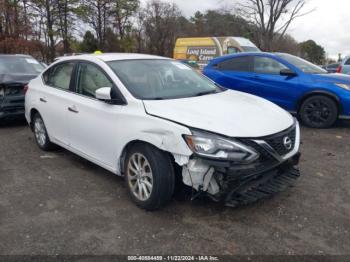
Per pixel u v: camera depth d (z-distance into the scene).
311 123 7.39
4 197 4.19
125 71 4.36
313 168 5.02
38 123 5.87
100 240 3.28
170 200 3.87
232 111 3.73
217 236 3.32
